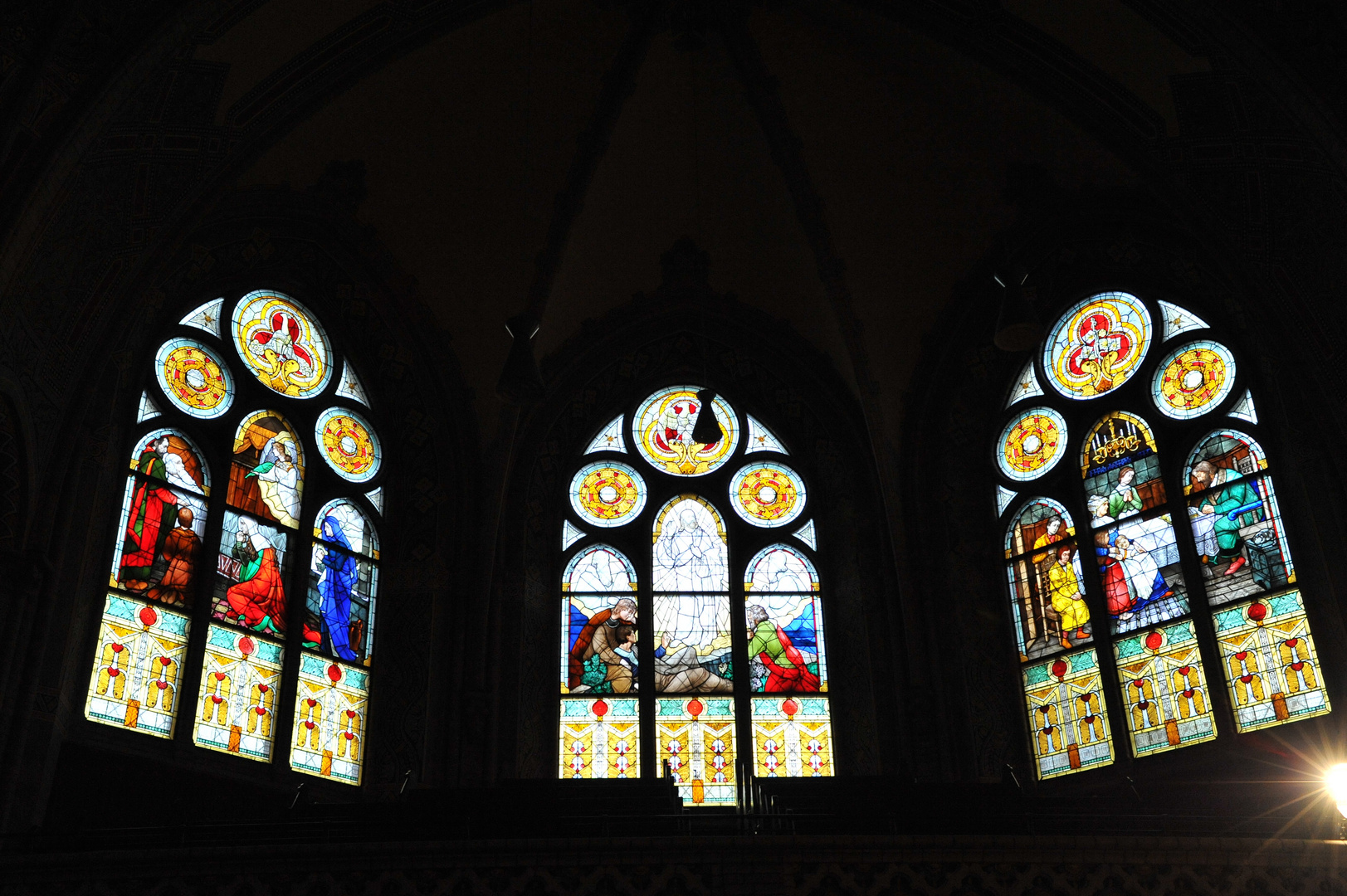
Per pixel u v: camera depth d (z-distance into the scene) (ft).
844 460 75.41
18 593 53.78
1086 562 68.23
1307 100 53.67
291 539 67.21
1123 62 60.39
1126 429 69.46
